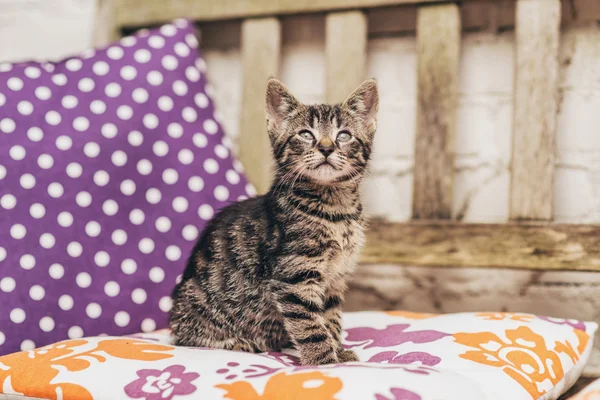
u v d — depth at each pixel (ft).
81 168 6.00
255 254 5.10
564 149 6.49
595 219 6.39
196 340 5.20
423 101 6.43
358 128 5.47
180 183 6.33
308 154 5.15
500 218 6.72
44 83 6.20
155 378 3.98
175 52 6.70
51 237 5.76
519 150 6.09
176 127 6.47
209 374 3.95
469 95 6.82
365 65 6.94
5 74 6.14
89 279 5.82
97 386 4.01
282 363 4.36
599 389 4.04
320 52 7.39
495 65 6.74
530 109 6.07
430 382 3.57
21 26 7.95
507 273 6.68
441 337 4.69
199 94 6.72
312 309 4.90
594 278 6.38
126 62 6.51
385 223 6.45
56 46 7.82
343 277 5.24
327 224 5.03
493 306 6.73
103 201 6.02
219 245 5.33
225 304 5.17
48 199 5.83
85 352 4.50
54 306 5.65
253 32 7.12
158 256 6.10
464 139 6.84
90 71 6.39
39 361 4.41
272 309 5.14
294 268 4.88
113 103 6.29
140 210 6.15
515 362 4.35
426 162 6.40
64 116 6.12
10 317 5.48
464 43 6.83
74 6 7.75
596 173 6.39
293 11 6.93
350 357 4.60
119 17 7.61
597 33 6.38
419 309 6.99
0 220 5.67
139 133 6.29
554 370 4.50
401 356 4.44
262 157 7.03
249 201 5.64
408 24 6.98
